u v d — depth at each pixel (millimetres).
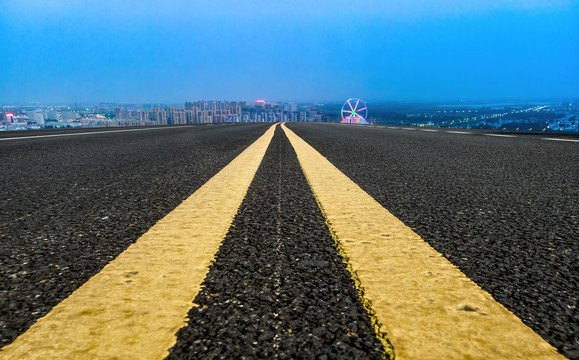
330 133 9172
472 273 904
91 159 3666
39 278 875
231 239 1175
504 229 1296
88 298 770
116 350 591
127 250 1071
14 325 668
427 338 620
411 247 1096
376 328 653
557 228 1313
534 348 596
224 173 2697
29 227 1329
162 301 754
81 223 1381
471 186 2184
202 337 628
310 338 624
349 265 951
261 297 774
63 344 607
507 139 6602
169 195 1915
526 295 788
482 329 650
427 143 5688
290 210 1576
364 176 2557
